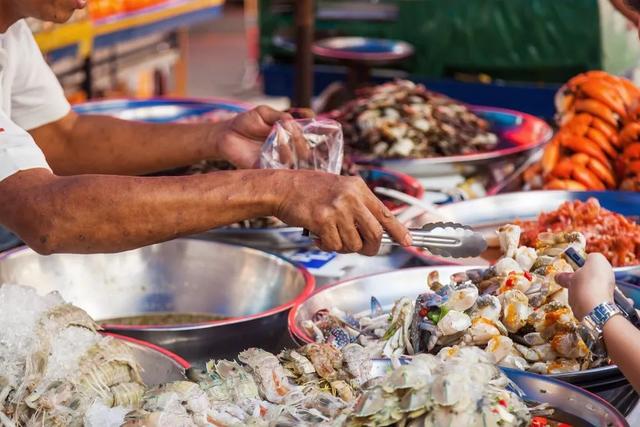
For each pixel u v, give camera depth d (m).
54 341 1.57
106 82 4.87
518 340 1.66
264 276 2.24
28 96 2.37
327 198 1.61
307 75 3.63
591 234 2.24
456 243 1.76
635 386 1.43
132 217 1.63
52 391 1.49
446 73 5.59
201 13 5.82
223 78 9.50
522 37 5.30
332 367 1.54
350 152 3.00
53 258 2.29
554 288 1.69
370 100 3.18
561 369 1.60
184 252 2.34
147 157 2.41
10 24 1.95
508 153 2.91
